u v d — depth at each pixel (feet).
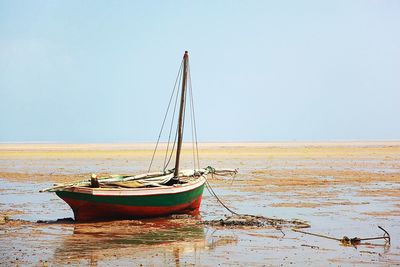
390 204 94.58
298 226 73.97
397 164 191.11
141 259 55.67
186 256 57.11
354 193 110.22
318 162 203.10
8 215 83.20
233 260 55.52
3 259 55.01
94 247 60.95
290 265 53.67
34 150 323.78
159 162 205.67
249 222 76.02
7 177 142.10
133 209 77.20
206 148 353.31
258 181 134.00
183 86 85.87
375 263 54.60
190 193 83.20
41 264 53.26
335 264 54.13
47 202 97.60
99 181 81.05
